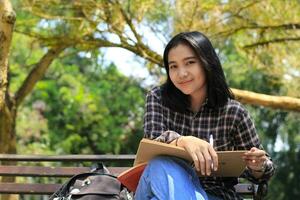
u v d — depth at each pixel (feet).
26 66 24.20
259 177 8.13
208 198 7.84
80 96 38.75
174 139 7.43
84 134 39.19
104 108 39.17
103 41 18.21
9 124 18.93
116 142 39.04
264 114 40.75
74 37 18.43
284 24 18.63
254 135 8.34
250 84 35.45
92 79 42.09
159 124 8.23
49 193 12.35
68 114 38.83
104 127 39.01
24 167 12.52
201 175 7.96
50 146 38.68
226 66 28.27
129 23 17.26
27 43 22.68
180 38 8.13
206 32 17.57
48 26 19.20
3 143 18.75
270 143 42.09
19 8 19.54
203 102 8.27
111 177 8.46
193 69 8.05
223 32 18.33
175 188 6.81
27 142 38.29
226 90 8.23
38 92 39.83
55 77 40.88
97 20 17.31
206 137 8.27
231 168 7.80
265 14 18.37
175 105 8.24
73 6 17.29
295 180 42.50
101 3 16.89
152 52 17.85
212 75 8.10
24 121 37.60
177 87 8.15
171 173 6.91
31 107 39.81
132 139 40.01
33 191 12.37
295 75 20.18
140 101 40.50
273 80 21.42
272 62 19.90
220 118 8.28
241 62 27.09
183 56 8.04
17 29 20.58
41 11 17.57
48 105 39.78
